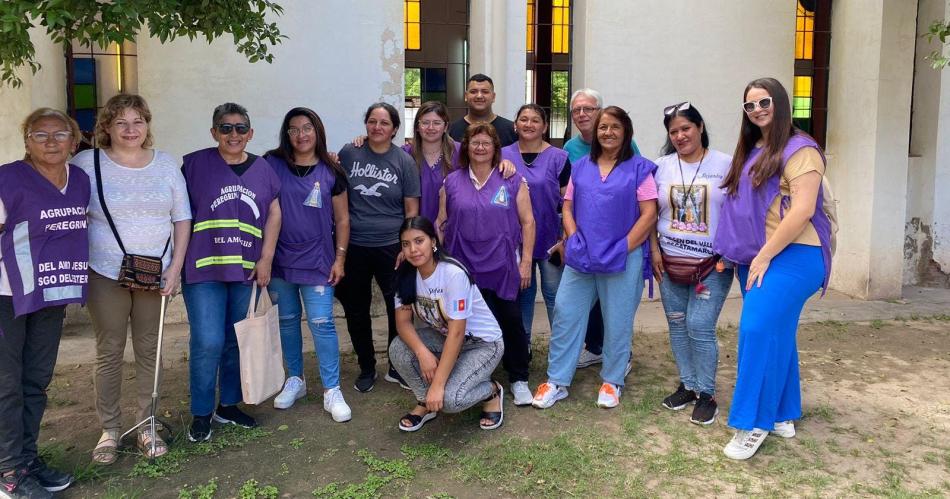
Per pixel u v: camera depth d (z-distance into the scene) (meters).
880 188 6.64
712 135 6.71
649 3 6.44
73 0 2.96
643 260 4.17
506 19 6.02
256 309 3.66
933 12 7.04
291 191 3.80
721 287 3.80
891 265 6.79
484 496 3.11
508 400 4.22
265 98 5.68
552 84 6.73
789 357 3.51
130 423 3.85
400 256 3.72
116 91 5.68
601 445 3.59
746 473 3.32
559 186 4.40
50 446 3.52
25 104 5.14
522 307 4.65
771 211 3.45
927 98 7.20
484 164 3.93
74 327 5.69
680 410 4.07
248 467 3.36
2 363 2.88
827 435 3.75
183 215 3.36
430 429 3.82
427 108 4.21
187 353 5.07
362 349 4.39
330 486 3.16
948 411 4.09
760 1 6.64
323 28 5.72
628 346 4.10
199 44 5.53
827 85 7.19
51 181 2.95
